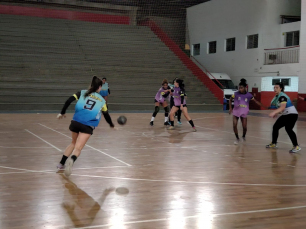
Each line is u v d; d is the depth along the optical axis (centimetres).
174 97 1229
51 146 876
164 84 1324
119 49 2702
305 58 2266
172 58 2775
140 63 2609
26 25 2669
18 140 958
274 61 2497
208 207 450
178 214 422
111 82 2356
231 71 2833
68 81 2242
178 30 3272
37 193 493
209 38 3050
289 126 854
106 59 2555
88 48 2611
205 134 1154
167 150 858
